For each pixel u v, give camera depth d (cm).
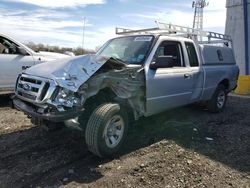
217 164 452
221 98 809
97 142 429
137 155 473
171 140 547
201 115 761
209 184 389
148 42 565
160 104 563
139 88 516
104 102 481
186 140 554
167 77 567
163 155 476
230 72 818
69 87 416
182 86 615
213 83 743
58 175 399
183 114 759
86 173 407
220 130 634
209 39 799
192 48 675
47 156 459
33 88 445
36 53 873
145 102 530
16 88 498
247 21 1827
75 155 465
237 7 1864
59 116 411
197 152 497
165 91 567
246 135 606
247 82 1343
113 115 448
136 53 555
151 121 661
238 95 1266
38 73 457
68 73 432
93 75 446
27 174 400
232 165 451
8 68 805
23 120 648
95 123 430
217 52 784
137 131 590
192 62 666
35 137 539
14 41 837
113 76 469
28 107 456
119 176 400
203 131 619
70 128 461
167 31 651
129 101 501
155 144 523
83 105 435
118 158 459
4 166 422
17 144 505
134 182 386
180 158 467
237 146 537
